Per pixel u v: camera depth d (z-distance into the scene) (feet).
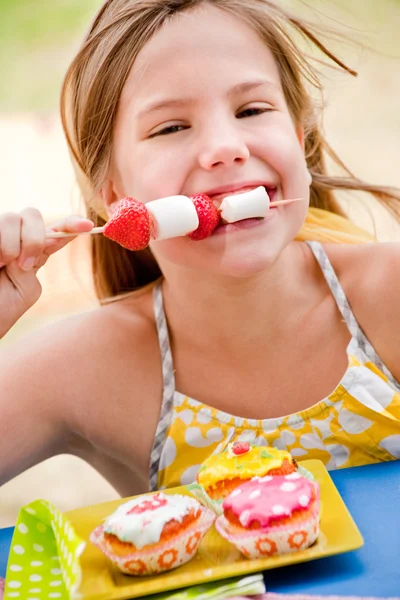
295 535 4.40
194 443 5.97
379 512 4.84
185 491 5.21
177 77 5.46
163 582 4.39
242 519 4.47
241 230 5.30
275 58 6.11
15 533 4.71
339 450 5.87
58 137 22.09
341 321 6.26
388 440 5.85
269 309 5.98
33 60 26.16
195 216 5.06
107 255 7.26
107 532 4.56
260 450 5.06
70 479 12.17
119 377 6.20
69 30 27.96
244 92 5.52
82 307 14.97
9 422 6.01
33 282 5.60
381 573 4.33
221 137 5.31
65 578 4.34
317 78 6.98
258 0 6.12
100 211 6.90
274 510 4.44
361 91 22.24
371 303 6.22
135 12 5.83
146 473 6.17
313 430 5.88
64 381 6.18
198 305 6.01
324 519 4.70
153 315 6.45
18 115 23.44
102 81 5.95
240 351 6.10
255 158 5.50
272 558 4.43
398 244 6.43
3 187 19.61
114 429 6.15
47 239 5.44
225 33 5.62
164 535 4.45
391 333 6.13
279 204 5.42
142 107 5.58
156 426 6.07
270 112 5.65
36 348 6.34
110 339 6.32
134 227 4.95
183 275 5.93
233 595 4.27
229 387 6.11
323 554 4.40
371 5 24.16
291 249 6.42
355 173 18.38
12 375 6.19
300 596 4.22
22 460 6.12
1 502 11.73
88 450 6.50
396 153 19.20
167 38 5.57
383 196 7.82
